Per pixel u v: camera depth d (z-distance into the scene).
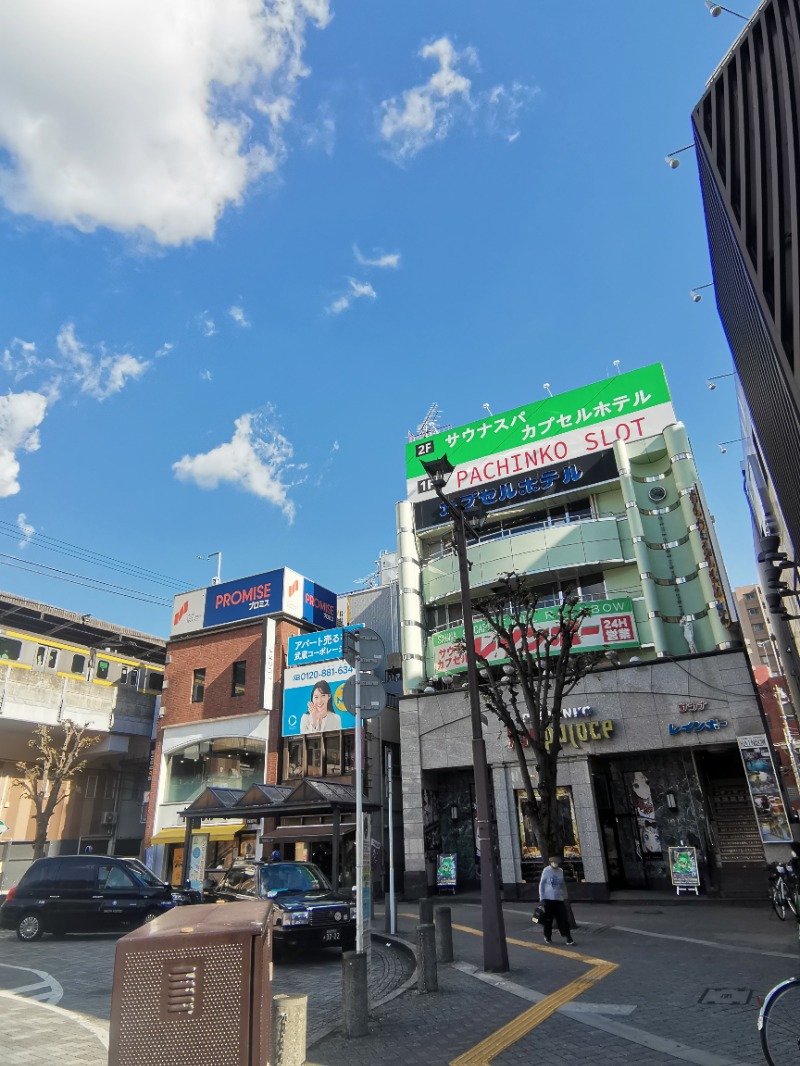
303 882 12.83
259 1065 3.07
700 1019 6.35
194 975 3.17
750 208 8.50
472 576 25.33
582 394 26.75
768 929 12.46
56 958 12.14
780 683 41.66
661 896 18.95
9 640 32.59
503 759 21.69
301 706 27.56
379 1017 7.09
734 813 20.16
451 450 28.88
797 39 7.39
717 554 21.83
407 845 22.47
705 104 9.59
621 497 24.91
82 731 30.12
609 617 22.03
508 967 9.18
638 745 19.88
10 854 26.34
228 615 31.39
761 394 10.44
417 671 25.83
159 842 28.34
